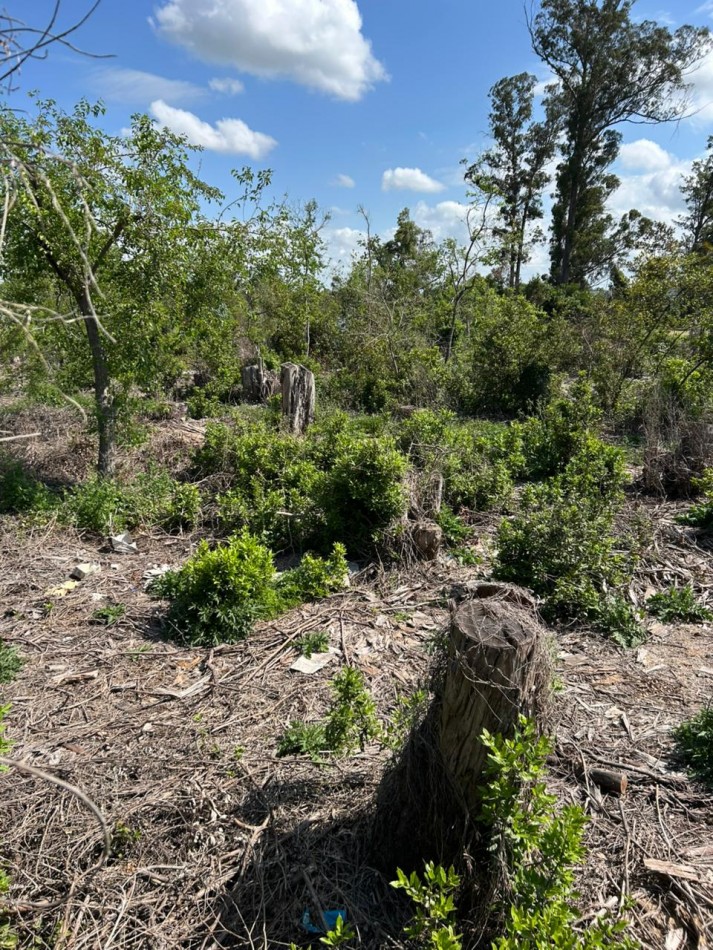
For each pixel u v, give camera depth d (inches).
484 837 94.7
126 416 334.3
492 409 582.6
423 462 316.8
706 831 117.6
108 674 169.5
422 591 223.1
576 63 1354.6
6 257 285.9
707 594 218.7
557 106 1434.5
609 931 79.4
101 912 102.1
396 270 920.3
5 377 388.2
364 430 428.5
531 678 92.9
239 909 100.8
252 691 161.8
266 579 207.3
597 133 1391.5
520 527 227.9
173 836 116.1
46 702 157.2
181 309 339.3
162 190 291.9
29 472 326.3
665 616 203.5
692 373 480.1
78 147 278.2
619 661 177.9
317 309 783.7
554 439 378.6
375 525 250.8
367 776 127.0
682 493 327.6
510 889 89.4
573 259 1515.7
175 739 143.3
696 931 96.9
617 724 149.4
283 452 316.8
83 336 323.3
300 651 181.3
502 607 100.8
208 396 565.3
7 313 73.3
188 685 165.2
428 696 106.6
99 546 258.8
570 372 638.5
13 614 198.7
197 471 348.8
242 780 128.5
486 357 579.8
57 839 115.6
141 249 304.2
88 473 336.2
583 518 222.8
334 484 255.4
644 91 1334.9
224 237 335.0
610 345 534.9
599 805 123.6
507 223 1236.5
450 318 843.4
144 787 127.7
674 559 247.1
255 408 528.7
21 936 99.2
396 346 661.9
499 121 1433.3
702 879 105.9
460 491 303.6
